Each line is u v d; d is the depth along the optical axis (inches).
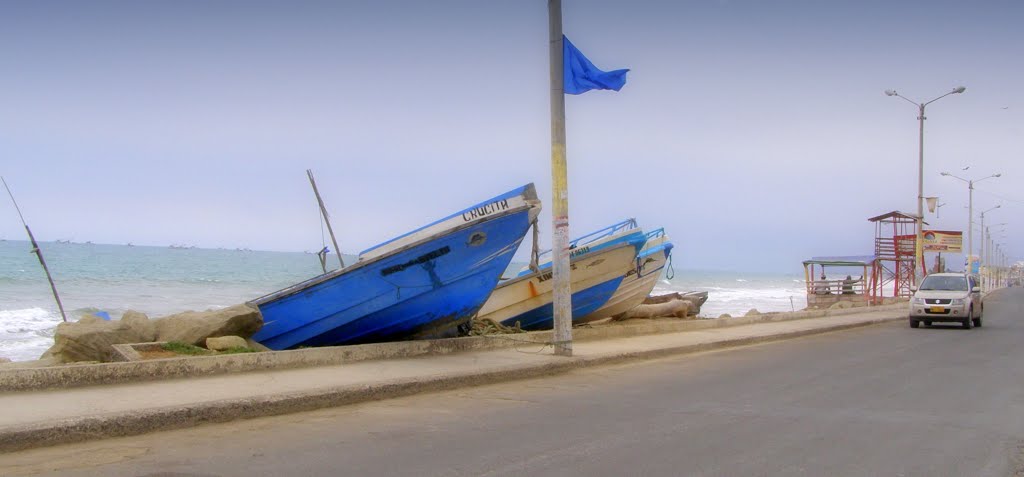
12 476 217.2
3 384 328.2
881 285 1947.6
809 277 1804.9
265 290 2058.3
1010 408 358.9
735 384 432.8
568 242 529.7
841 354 629.9
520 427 297.1
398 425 299.9
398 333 578.9
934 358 604.1
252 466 231.6
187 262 3668.8
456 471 227.1
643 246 820.6
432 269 540.1
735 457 249.3
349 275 525.7
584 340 649.0
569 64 545.0
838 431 295.9
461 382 409.7
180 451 251.9
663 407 348.8
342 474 223.0
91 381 350.6
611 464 237.5
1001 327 1088.8
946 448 269.0
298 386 356.2
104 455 245.1
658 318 987.3
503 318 742.5
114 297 1688.0
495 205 549.0
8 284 1831.9
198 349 442.9
